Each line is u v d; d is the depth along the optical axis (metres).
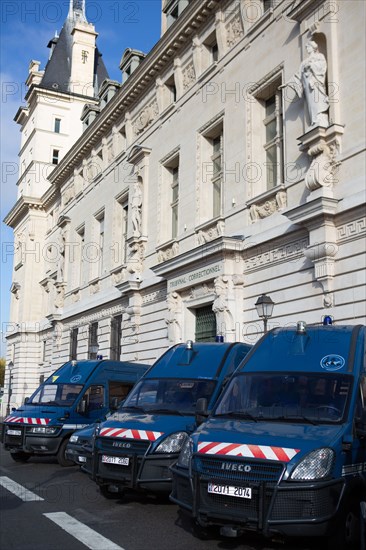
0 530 8.08
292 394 8.41
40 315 50.00
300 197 17.00
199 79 23.50
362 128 14.96
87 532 8.02
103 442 10.11
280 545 7.61
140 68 27.80
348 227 15.06
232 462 7.23
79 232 38.00
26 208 51.19
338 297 15.12
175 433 9.73
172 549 7.30
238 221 19.94
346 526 7.11
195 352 12.17
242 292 19.31
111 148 33.25
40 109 52.06
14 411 16.09
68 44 55.31
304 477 6.85
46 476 13.16
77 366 17.12
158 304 25.45
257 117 19.97
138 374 17.45
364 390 8.41
